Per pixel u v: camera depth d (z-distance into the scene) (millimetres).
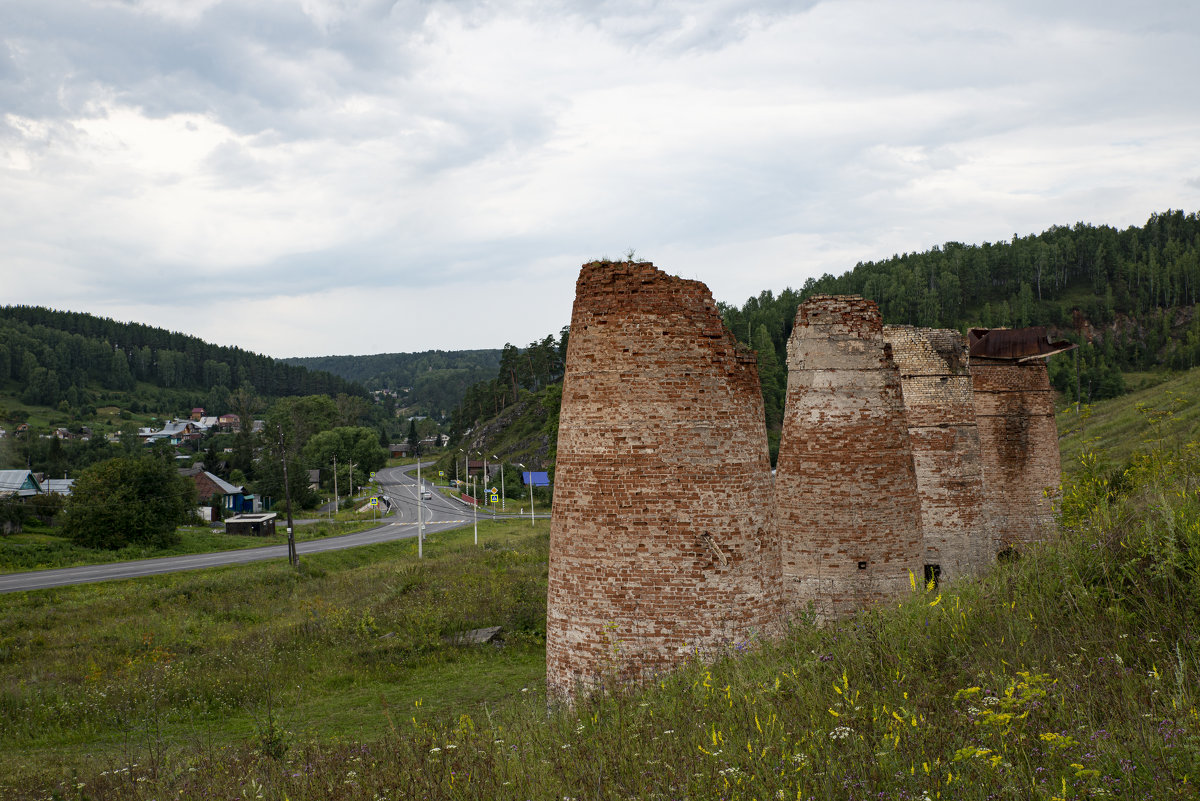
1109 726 5719
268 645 26578
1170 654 6809
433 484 140625
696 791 6125
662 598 12227
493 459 139625
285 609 37000
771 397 69562
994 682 6961
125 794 11992
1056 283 172125
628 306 12734
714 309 13125
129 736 17906
